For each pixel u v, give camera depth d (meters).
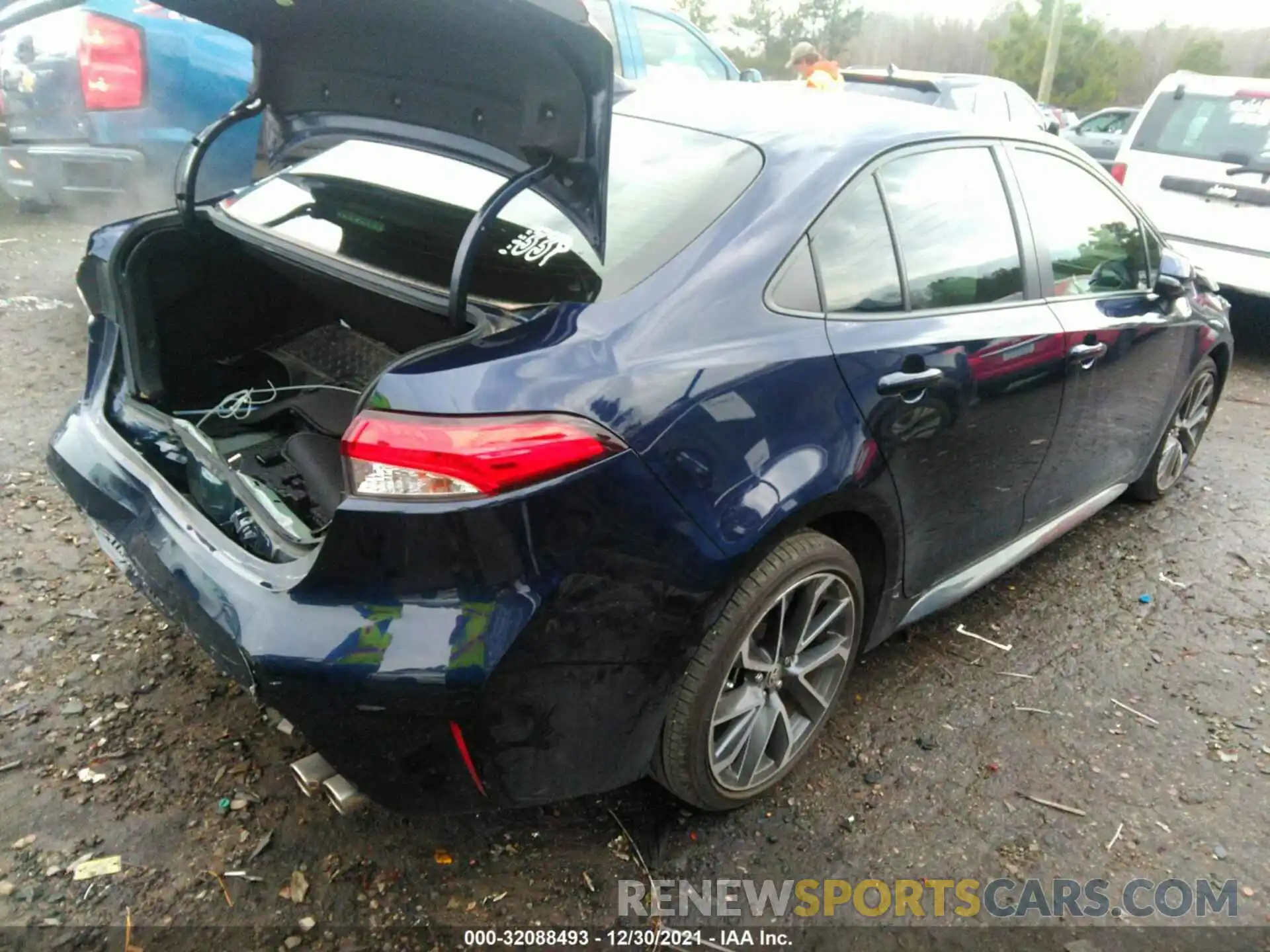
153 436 2.40
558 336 1.89
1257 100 6.64
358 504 1.74
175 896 2.10
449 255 2.18
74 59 5.45
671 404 1.91
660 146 2.49
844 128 2.57
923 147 2.67
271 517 2.06
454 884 2.19
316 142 2.51
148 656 2.81
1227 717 3.00
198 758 2.46
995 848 2.44
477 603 1.78
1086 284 3.32
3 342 5.05
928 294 2.60
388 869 2.21
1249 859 2.46
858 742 2.77
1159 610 3.58
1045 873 2.37
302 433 2.58
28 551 3.26
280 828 2.29
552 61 1.73
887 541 2.55
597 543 1.84
